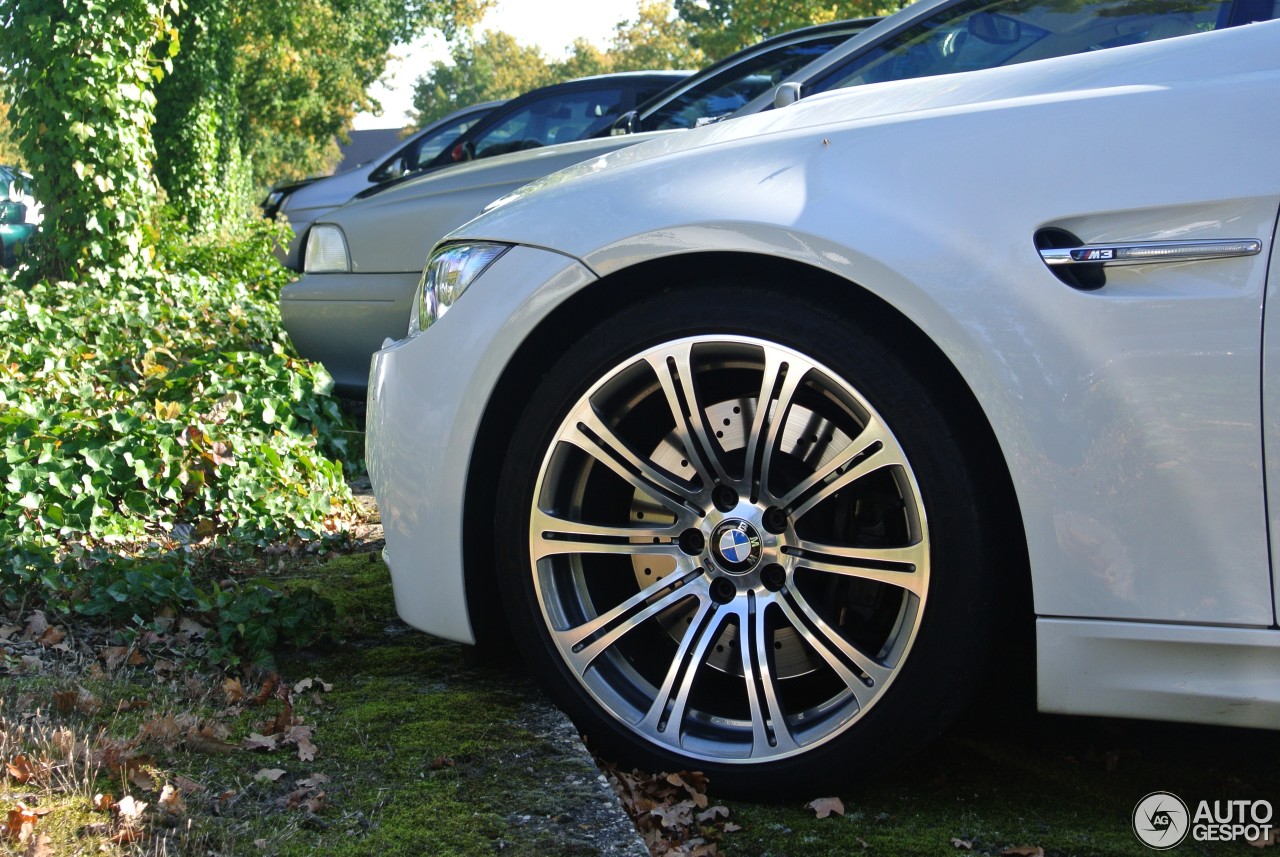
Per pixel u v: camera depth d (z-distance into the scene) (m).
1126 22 2.94
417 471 2.36
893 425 1.99
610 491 2.30
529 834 1.88
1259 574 1.80
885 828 2.03
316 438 4.81
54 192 8.07
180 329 6.05
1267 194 1.80
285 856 1.79
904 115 2.12
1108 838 2.00
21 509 3.60
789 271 2.11
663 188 2.19
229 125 17.45
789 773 2.09
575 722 2.26
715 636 2.15
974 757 2.30
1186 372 1.81
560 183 2.42
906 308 1.94
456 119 11.88
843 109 2.29
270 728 2.28
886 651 2.04
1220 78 1.92
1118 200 1.88
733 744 2.14
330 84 35.00
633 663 2.26
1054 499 1.88
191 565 3.53
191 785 1.98
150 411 4.62
